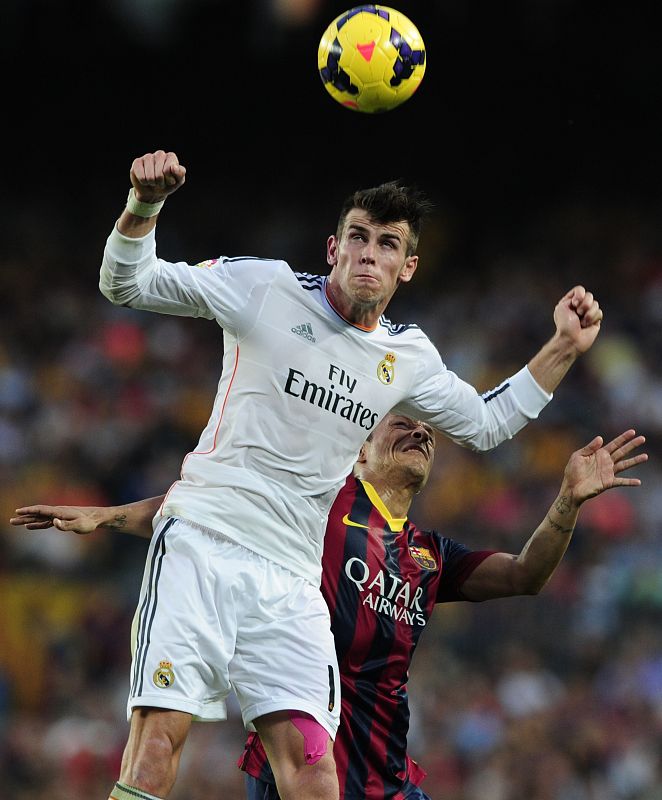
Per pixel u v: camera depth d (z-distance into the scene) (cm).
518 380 1873
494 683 4706
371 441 2027
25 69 8956
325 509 1670
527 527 5628
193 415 6531
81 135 9100
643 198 8969
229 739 4206
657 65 8719
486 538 5619
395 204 1645
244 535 1597
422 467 2009
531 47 8794
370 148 9156
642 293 7812
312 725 1587
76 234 8600
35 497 5681
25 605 5091
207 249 8575
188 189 8988
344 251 1652
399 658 1936
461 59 8881
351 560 1925
